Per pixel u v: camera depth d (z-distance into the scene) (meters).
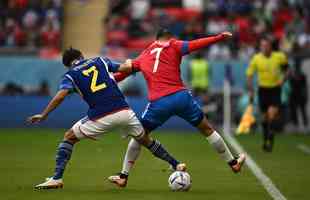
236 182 39.00
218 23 100.19
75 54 35.06
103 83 34.62
